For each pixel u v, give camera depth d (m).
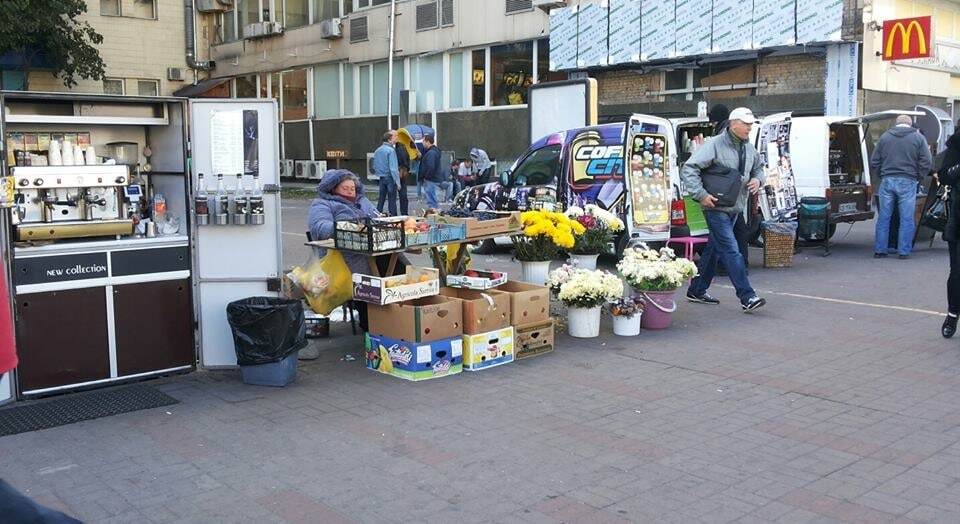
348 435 5.02
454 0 24.97
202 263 6.29
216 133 6.16
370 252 6.21
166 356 6.20
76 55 24.08
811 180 12.56
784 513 3.94
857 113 18.48
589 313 7.40
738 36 19.11
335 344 7.30
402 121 26.69
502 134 24.31
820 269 11.22
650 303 7.66
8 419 5.30
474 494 4.18
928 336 7.36
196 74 28.97
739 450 4.75
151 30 27.73
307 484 4.32
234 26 33.31
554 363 6.62
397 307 6.21
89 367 5.86
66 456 4.71
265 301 6.21
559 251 8.73
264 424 5.23
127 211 6.10
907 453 4.68
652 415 5.36
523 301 6.72
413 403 5.63
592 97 13.85
